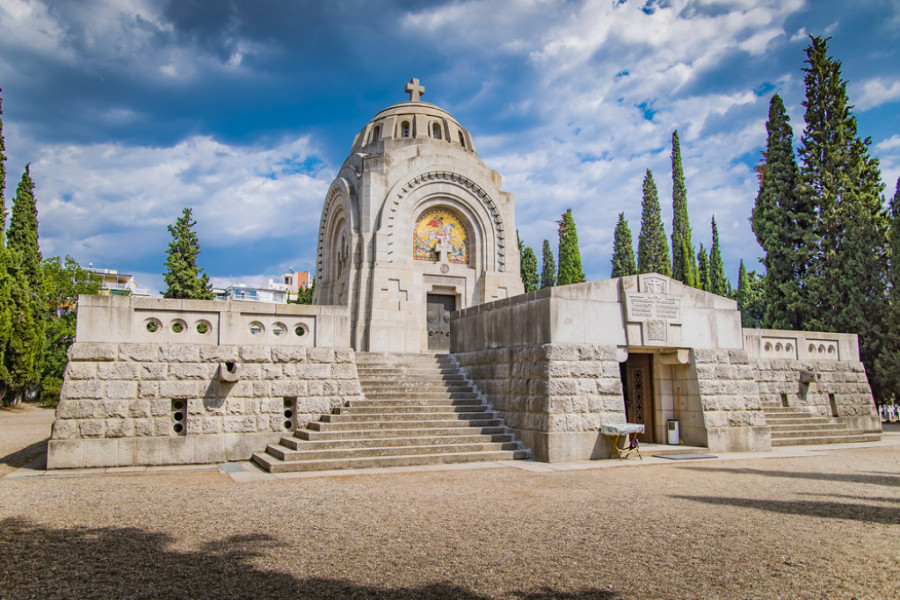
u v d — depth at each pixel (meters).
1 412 37.88
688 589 6.02
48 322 46.84
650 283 17.61
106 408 14.42
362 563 6.75
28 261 41.62
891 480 12.66
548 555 7.10
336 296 29.34
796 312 34.84
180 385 15.12
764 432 18.44
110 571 6.47
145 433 14.62
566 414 15.60
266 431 15.81
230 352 15.73
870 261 32.34
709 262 58.28
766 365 23.11
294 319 16.75
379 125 31.89
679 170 52.81
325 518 8.88
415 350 26.02
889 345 31.30
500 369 17.83
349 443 14.82
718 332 18.66
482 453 15.38
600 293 16.91
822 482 12.38
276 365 16.20
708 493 11.07
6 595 5.76
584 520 8.85
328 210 31.50
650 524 8.63
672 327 17.83
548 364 15.73
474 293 28.25
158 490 11.16
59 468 13.88
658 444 18.61
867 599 5.77
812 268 34.69
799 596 5.86
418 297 27.33
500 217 28.89
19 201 42.09
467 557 6.99
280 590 5.90
